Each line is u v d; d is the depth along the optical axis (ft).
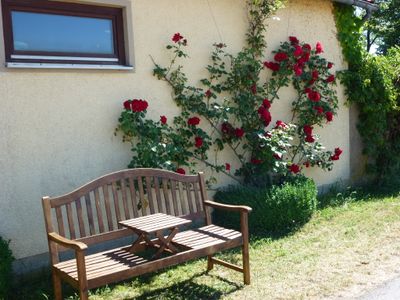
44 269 14.38
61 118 14.69
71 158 14.94
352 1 23.04
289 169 20.20
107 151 15.80
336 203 21.65
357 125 26.14
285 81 21.13
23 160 13.93
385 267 13.62
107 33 16.08
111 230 12.55
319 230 17.72
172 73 17.48
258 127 20.12
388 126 26.03
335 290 12.13
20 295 12.85
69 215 11.73
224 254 15.31
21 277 13.85
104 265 10.89
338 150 22.95
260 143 19.76
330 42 24.07
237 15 19.77
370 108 24.93
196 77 18.42
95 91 15.44
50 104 14.43
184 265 14.55
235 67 19.34
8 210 13.65
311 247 15.78
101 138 15.65
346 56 24.84
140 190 13.58
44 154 14.35
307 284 12.61
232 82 19.47
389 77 25.45
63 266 10.98
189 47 18.11
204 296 12.13
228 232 13.16
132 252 11.89
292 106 22.18
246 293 12.19
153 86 17.01
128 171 13.23
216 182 19.03
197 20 18.33
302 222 18.66
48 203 11.32
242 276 13.47
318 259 14.52
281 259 14.69
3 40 13.42
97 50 15.85
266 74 21.03
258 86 20.57
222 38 19.25
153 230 11.13
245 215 12.78
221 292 12.32
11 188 13.70
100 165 15.65
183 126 17.93
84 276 9.87
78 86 15.03
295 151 22.09
